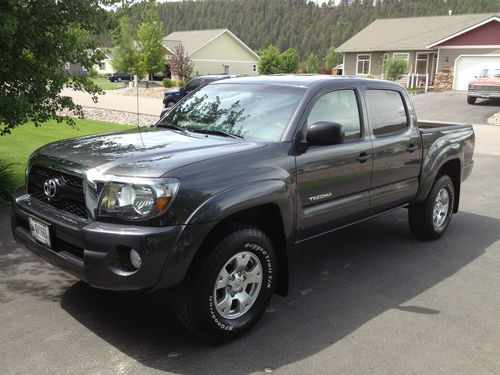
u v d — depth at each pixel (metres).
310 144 4.16
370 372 3.36
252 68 67.56
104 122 17.80
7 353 3.42
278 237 4.02
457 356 3.59
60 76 6.92
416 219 5.98
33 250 3.87
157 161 3.50
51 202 3.79
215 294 3.53
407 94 5.59
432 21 44.59
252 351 3.57
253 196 3.61
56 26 6.60
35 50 6.59
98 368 3.30
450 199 6.27
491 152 13.55
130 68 44.94
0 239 5.52
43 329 3.74
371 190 4.97
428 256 5.60
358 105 4.88
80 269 3.40
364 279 4.91
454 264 5.38
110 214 3.33
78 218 3.51
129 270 3.28
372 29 46.44
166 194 3.26
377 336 3.82
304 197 4.19
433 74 40.72
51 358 3.39
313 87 4.50
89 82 7.34
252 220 4.00
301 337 3.78
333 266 5.24
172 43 62.78
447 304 4.41
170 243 3.24
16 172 8.22
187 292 3.46
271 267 3.87
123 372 3.27
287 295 4.50
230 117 4.54
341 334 3.84
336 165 4.45
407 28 44.66
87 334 3.70
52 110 7.12
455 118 22.16
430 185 5.76
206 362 3.41
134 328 3.81
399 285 4.79
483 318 4.18
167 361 3.40
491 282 4.93
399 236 6.30
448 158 5.94
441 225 6.20
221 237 3.53
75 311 4.03
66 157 3.75
